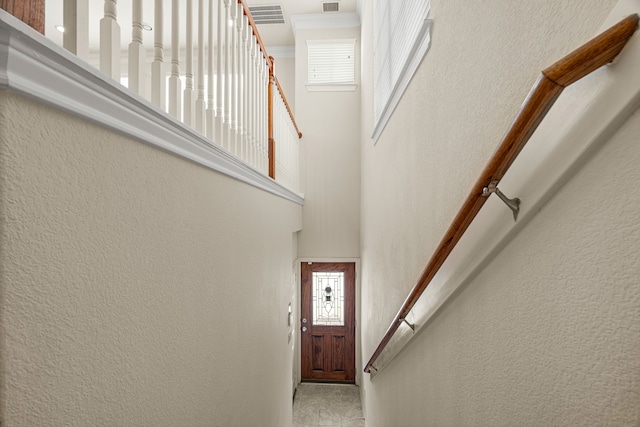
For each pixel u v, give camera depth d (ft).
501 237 2.41
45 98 1.78
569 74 1.52
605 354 1.57
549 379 1.98
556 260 1.90
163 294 3.12
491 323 2.68
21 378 1.71
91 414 2.20
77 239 2.07
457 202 3.40
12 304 1.66
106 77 2.17
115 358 2.45
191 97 4.07
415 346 5.04
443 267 3.55
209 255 4.25
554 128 1.89
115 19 2.60
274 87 9.86
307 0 15.39
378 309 9.55
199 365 3.95
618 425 1.51
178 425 3.42
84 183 2.13
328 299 17.03
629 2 1.40
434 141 4.16
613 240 1.52
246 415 5.85
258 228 6.70
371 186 11.48
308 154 17.03
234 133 5.57
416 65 4.94
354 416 14.14
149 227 2.89
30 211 1.75
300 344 17.07
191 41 4.08
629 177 1.43
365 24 13.71
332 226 16.89
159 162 3.05
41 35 1.72
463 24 3.24
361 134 16.29
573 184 1.76
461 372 3.29
